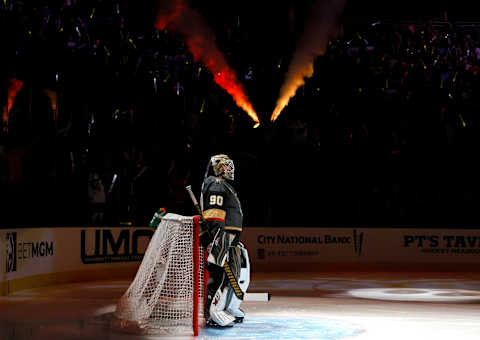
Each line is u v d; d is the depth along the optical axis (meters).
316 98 20.53
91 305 9.20
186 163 19.31
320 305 9.35
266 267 17.17
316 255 17.48
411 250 17.80
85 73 17.11
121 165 17.70
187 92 19.34
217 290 7.02
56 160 16.36
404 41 20.34
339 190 20.69
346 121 20.66
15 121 15.42
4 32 14.88
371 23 20.08
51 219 15.91
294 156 20.52
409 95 20.66
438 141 20.92
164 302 7.46
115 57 17.91
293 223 20.45
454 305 9.47
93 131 17.39
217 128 19.84
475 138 20.91
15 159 15.20
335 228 17.62
